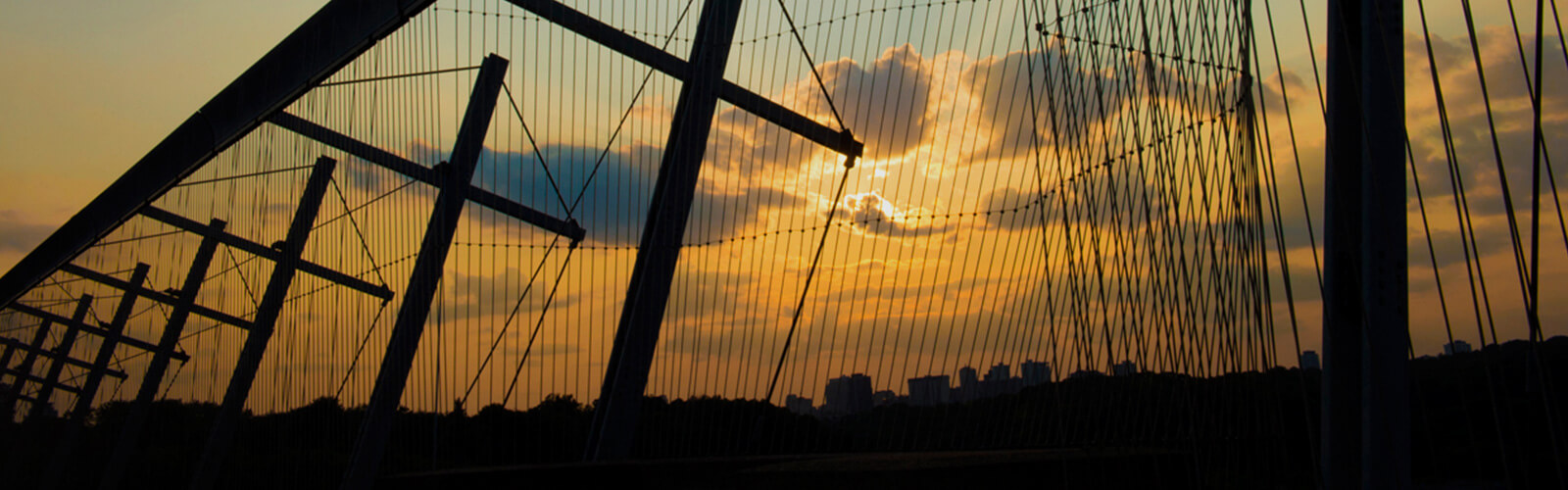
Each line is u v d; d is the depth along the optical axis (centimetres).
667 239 502
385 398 615
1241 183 292
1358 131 271
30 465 1241
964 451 392
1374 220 250
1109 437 337
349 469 609
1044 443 361
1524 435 248
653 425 496
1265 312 286
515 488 513
